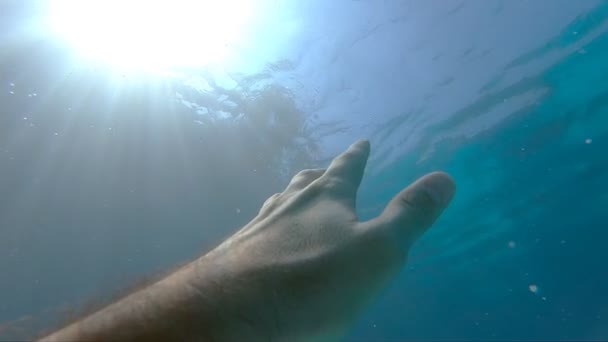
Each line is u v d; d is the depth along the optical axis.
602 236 26.05
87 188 16.59
